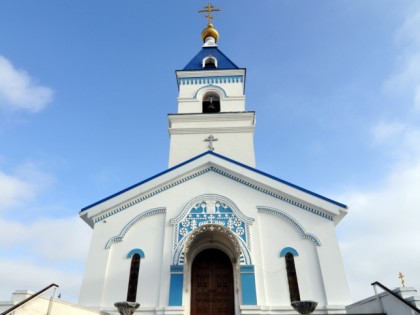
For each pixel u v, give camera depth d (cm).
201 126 1877
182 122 1903
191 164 1355
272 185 1295
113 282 1141
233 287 1214
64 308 899
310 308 895
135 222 1256
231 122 1886
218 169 1365
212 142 1820
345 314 986
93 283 1135
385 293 887
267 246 1196
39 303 823
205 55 2375
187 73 2117
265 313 1065
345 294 1087
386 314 883
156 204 1291
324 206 1238
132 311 968
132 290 1135
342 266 1138
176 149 1811
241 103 2000
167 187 1328
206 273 1251
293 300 1097
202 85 2092
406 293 813
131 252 1195
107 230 1242
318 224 1227
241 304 1075
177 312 1057
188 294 1155
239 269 1121
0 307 753
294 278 1144
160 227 1248
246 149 1791
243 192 1307
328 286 1105
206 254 1301
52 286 872
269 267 1153
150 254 1191
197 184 1330
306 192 1272
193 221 1239
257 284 1118
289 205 1272
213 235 1208
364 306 985
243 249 1177
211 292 1206
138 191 1298
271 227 1236
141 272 1155
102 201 1281
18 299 784
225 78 2111
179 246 1186
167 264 1156
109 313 1046
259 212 1270
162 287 1112
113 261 1184
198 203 1281
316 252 1177
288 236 1215
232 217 1248
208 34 2672
